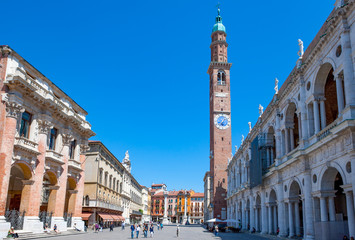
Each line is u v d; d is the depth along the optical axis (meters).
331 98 37.50
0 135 33.06
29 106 37.16
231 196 82.00
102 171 70.06
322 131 29.67
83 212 64.50
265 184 50.38
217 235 53.97
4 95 33.59
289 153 38.97
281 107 43.59
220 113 104.12
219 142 101.88
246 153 65.38
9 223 31.81
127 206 106.38
